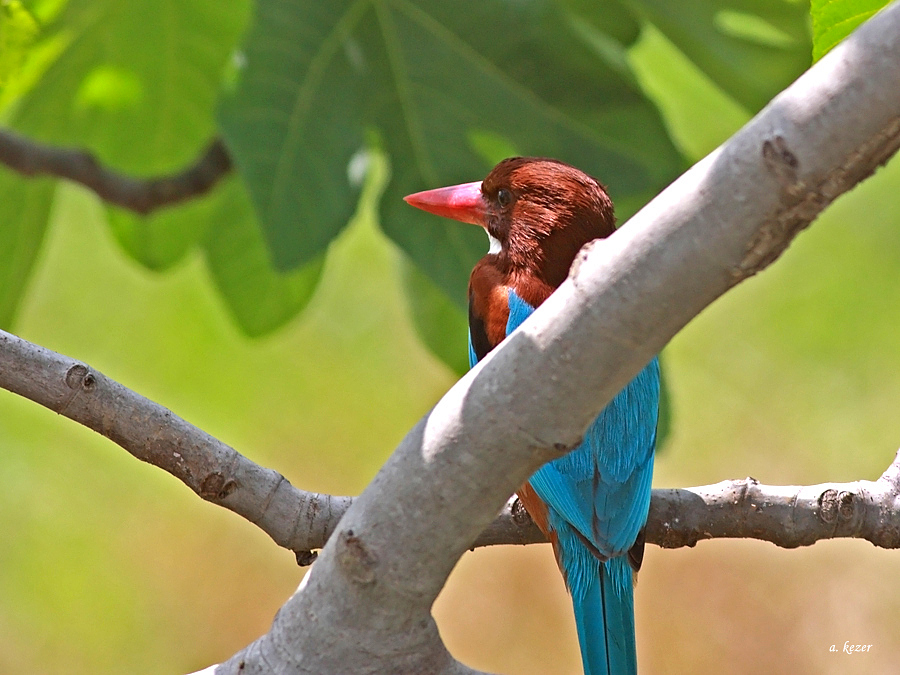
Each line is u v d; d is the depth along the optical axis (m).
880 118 3.33
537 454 4.00
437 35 8.05
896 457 6.23
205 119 9.33
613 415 6.67
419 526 4.17
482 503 4.12
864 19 4.54
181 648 13.92
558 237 7.28
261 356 14.84
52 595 13.74
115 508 14.38
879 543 6.13
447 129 8.02
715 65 8.69
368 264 15.16
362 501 4.28
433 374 15.07
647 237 3.63
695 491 6.46
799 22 8.47
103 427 5.32
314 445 14.64
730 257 3.55
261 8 7.79
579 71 8.13
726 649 14.16
